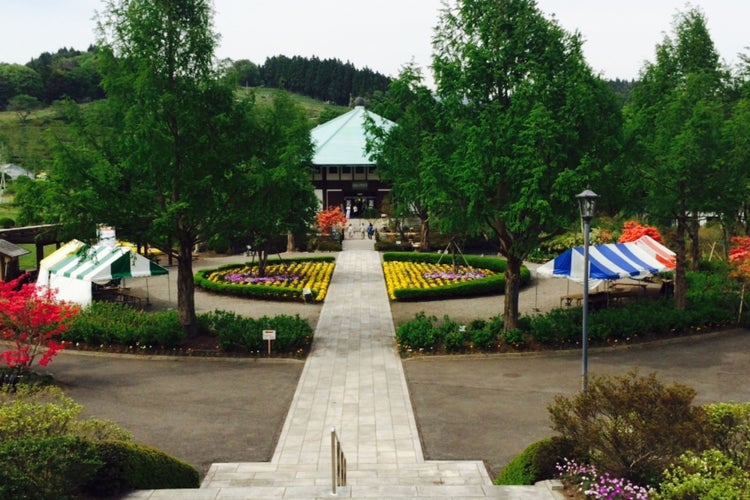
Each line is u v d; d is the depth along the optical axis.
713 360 17.42
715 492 6.67
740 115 20.88
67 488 7.47
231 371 16.67
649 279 28.62
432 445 11.73
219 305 26.12
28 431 8.51
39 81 122.81
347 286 30.17
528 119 16.39
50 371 16.55
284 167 18.03
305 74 181.75
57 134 16.88
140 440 11.97
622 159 18.20
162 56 17.27
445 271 33.50
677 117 20.69
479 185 17.11
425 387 15.22
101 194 17.02
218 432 12.39
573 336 18.66
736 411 8.99
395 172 21.41
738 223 29.95
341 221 47.03
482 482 10.02
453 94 18.27
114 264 22.22
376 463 10.82
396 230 48.19
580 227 22.45
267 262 36.88
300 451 11.37
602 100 17.59
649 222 22.52
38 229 30.55
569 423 8.75
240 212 18.72
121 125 17.38
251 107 18.77
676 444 8.05
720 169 20.19
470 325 19.45
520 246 18.34
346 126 66.38
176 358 17.84
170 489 8.38
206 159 17.36
